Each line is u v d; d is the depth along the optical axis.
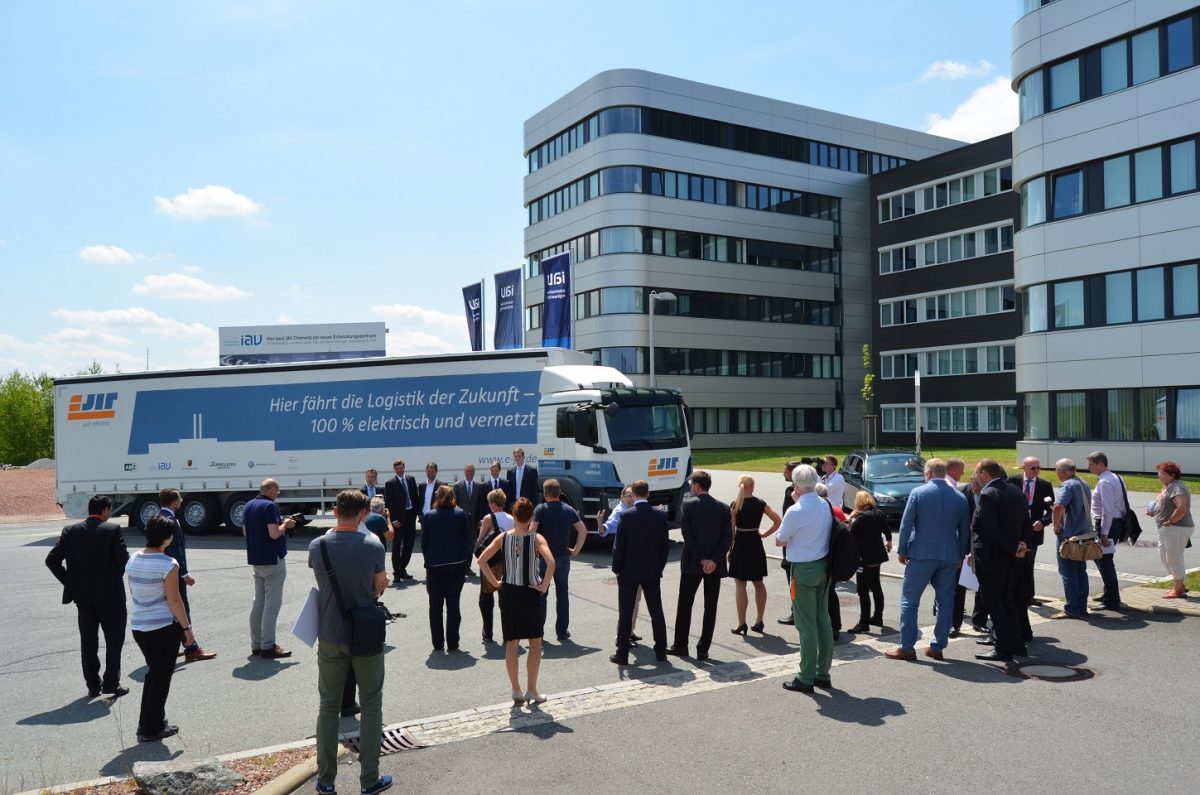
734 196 55.81
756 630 9.88
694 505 8.71
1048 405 30.56
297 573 14.95
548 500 9.72
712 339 54.47
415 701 7.48
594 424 16.67
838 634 9.34
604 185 52.19
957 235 50.59
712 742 6.23
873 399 57.03
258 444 20.38
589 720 6.79
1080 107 29.34
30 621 11.47
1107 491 10.26
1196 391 26.31
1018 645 8.41
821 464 13.24
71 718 7.24
